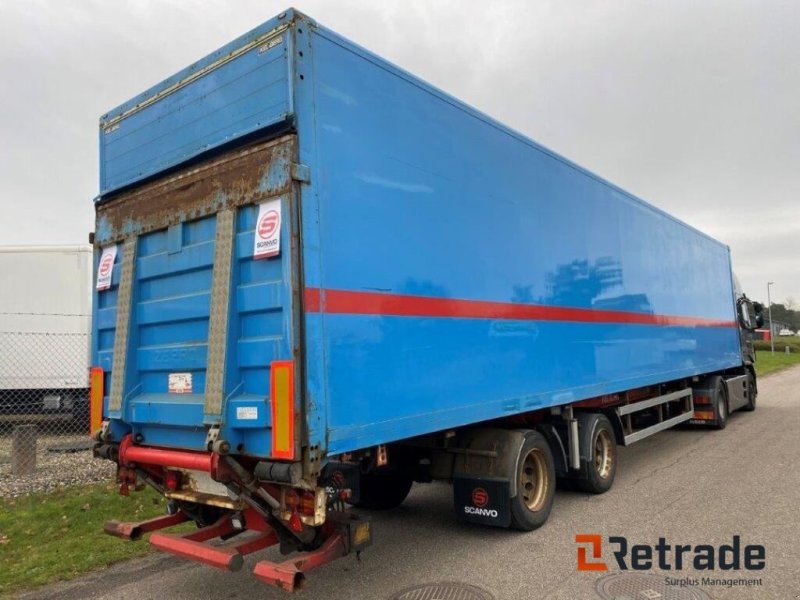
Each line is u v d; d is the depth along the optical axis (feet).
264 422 11.17
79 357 38.50
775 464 27.22
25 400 38.50
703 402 38.60
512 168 18.53
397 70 14.16
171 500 14.58
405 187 14.08
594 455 22.45
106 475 24.39
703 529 17.99
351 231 12.43
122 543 17.44
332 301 11.79
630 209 26.96
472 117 16.83
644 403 28.68
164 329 13.93
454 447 18.26
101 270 16.15
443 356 14.80
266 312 11.48
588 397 21.98
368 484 20.53
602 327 23.57
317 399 11.16
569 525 18.89
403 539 18.04
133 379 14.44
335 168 12.19
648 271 28.53
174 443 13.39
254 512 13.15
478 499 17.66
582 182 22.84
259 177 11.84
